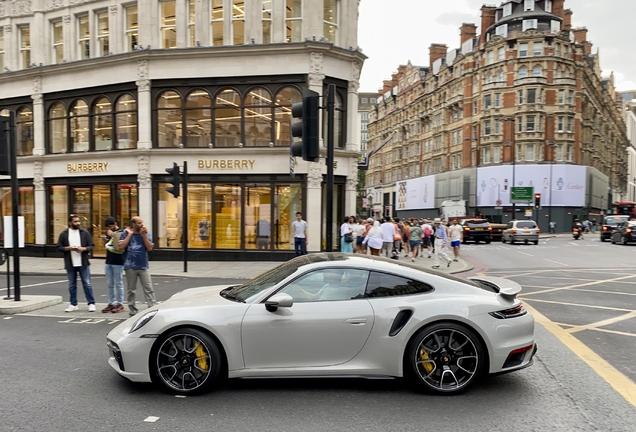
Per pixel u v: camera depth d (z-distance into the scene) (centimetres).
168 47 1891
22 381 465
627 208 4875
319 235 1752
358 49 1841
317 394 424
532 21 5178
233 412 385
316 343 419
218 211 1823
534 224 3130
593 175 5706
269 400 410
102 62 1917
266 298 433
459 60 5866
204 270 1519
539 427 357
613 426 360
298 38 1798
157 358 423
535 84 5109
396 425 360
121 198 1934
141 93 1856
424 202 6688
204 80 1822
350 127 1842
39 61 2091
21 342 622
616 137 8838
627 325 715
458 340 425
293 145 745
